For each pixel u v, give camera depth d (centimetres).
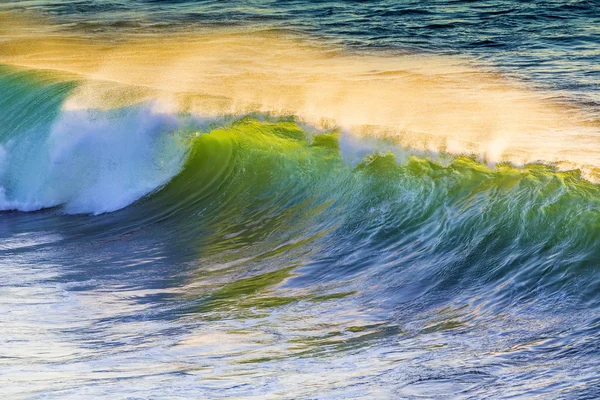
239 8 11288
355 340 2358
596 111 5334
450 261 2955
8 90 5641
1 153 5109
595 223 2778
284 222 3912
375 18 9888
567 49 7581
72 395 1919
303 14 10500
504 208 3095
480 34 8581
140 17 11081
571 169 3334
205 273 3291
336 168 4019
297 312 2691
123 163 4800
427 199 3450
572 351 2083
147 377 2061
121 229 4234
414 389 1912
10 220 4591
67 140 4944
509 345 2183
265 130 4544
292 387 1962
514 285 2636
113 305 2866
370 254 3256
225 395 1909
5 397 1912
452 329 2381
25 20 11344
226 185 4416
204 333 2495
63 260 3625
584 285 2514
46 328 2580
